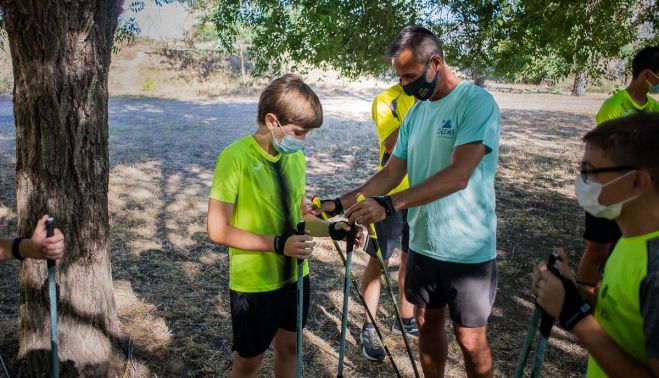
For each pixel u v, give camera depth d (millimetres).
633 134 1376
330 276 4574
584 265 3756
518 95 22516
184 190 6953
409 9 5945
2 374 3088
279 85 2273
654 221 1392
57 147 2725
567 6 5457
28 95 2646
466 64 6113
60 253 2047
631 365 1362
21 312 2977
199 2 7027
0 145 9352
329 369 3316
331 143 10438
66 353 2961
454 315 2617
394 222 3496
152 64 21172
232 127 12117
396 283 4523
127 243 5094
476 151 2369
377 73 6145
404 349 3549
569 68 6391
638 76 3670
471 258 2523
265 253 2367
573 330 1435
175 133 11164
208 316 3840
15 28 2547
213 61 22297
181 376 3211
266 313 2416
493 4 5719
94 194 2939
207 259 4805
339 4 5805
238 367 2520
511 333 3740
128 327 3641
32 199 2768
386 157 3684
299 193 2533
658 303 1277
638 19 5961
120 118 13227
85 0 2623
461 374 3275
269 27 6070
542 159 9570
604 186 1427
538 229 5852
